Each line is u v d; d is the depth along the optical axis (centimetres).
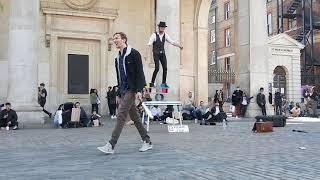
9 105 1365
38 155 673
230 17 5225
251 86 1941
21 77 1491
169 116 1630
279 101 2456
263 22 1970
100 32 2347
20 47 1498
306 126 1443
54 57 2223
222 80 4047
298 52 3447
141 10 2445
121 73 694
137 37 2425
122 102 690
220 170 520
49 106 2197
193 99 2578
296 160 609
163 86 1399
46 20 2208
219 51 5469
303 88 3512
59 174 495
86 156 659
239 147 779
